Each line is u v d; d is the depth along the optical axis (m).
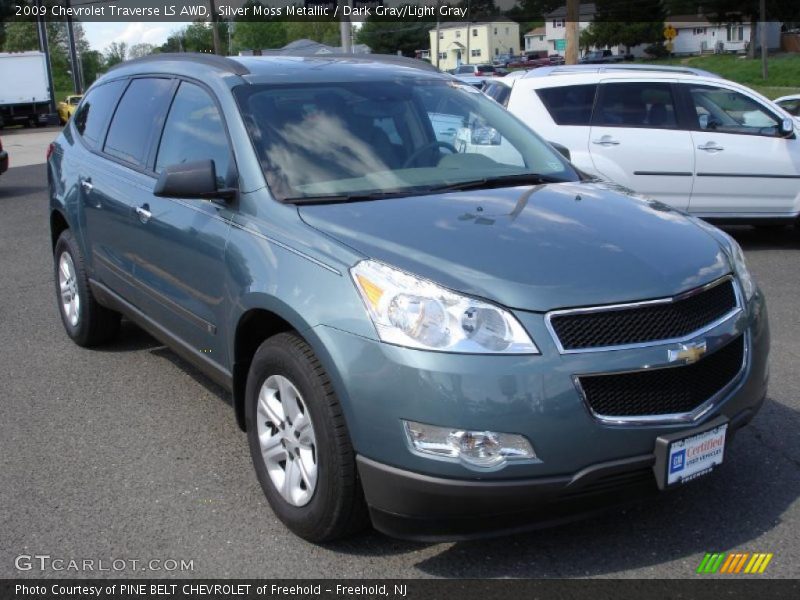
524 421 2.91
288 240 3.54
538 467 2.94
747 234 10.21
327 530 3.31
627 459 3.04
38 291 7.84
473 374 2.91
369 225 3.48
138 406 4.98
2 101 43.97
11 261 9.25
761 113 9.06
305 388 3.24
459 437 2.91
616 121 9.16
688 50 88.62
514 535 3.52
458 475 2.92
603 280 3.12
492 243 3.30
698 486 3.90
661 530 3.54
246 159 3.97
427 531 3.06
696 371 3.19
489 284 3.05
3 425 4.73
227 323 3.84
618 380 3.03
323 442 3.18
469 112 4.73
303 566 3.33
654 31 81.69
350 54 5.29
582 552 3.39
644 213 3.82
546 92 9.41
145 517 3.72
